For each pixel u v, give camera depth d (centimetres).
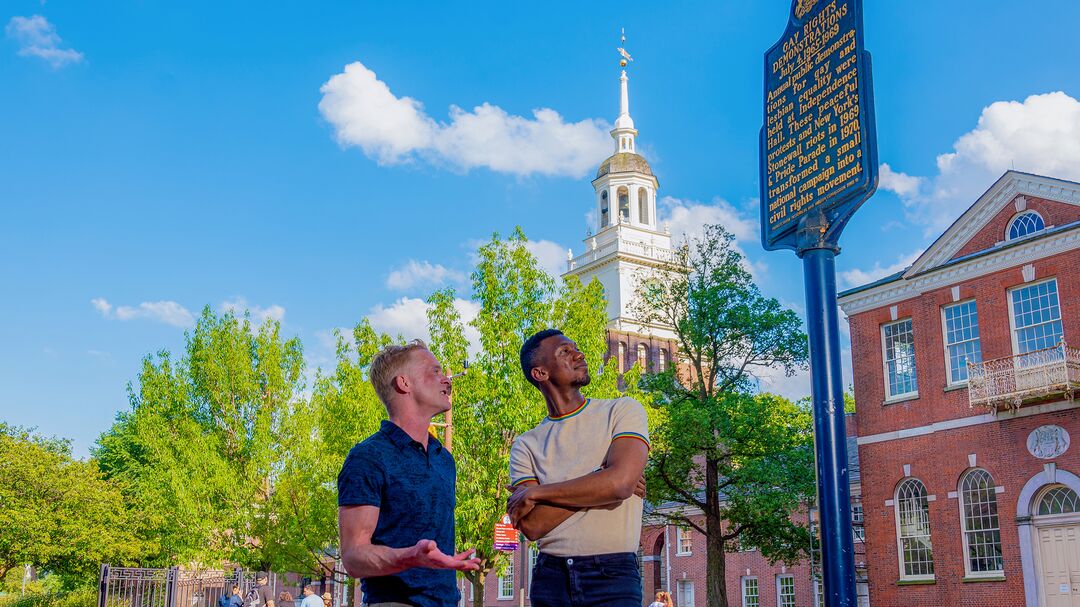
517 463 434
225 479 3153
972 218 2933
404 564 373
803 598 4047
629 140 8619
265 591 2623
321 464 2839
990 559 2702
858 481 3819
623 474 392
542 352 433
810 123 1395
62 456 4475
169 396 3322
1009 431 2702
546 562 405
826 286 1301
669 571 4766
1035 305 2733
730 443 3472
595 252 8075
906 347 3064
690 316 3803
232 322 3444
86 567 4453
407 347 456
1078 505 2531
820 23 1397
